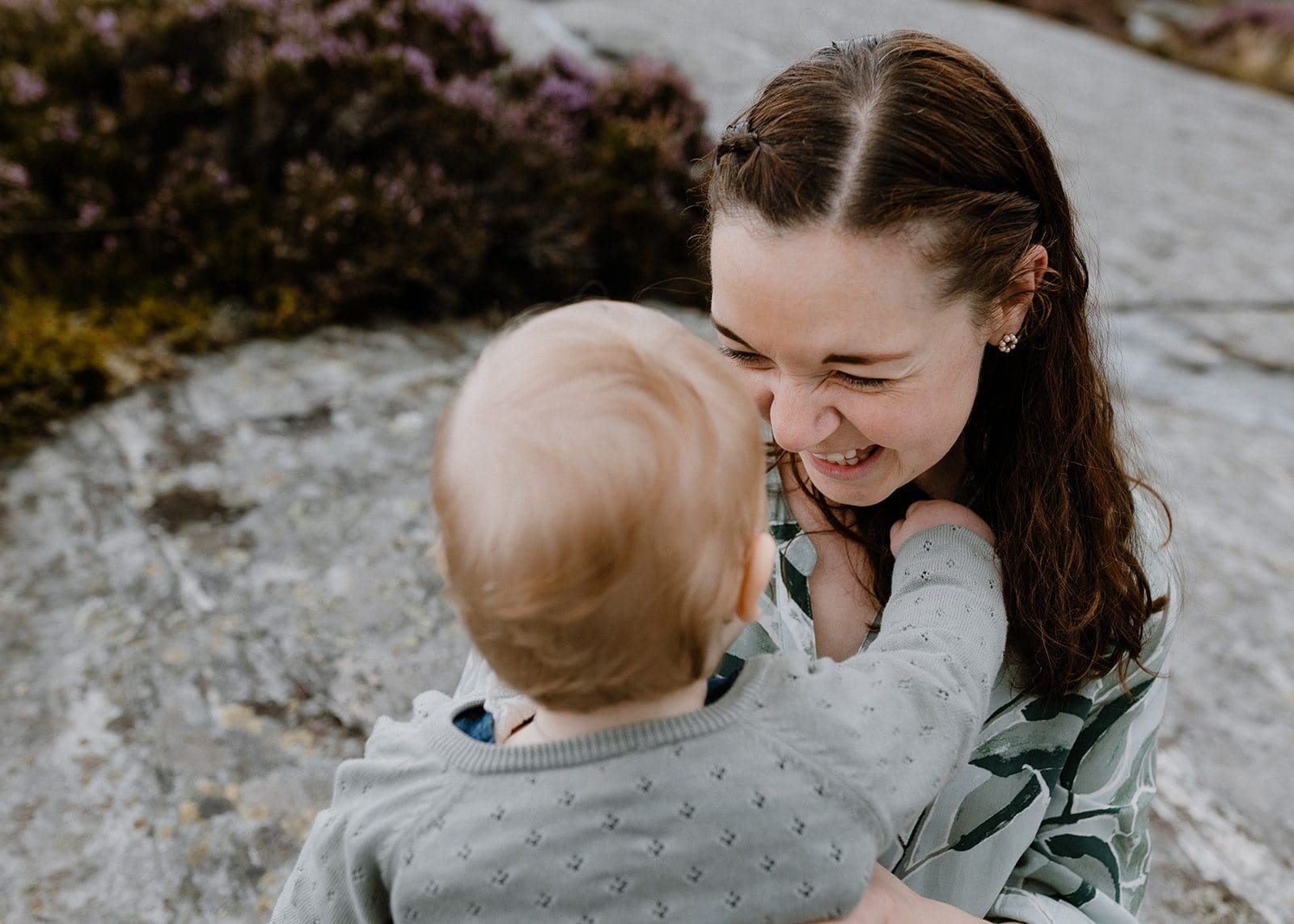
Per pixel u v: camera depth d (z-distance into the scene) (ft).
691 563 2.68
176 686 7.03
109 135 11.73
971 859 3.31
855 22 26.17
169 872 5.92
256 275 11.12
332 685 7.08
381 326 11.51
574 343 2.79
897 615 3.14
